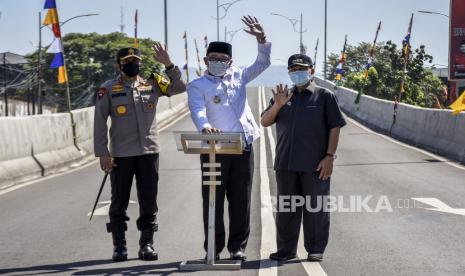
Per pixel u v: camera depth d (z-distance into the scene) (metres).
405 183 14.27
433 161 18.81
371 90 61.88
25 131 17.19
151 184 7.83
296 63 7.49
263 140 24.62
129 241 8.98
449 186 13.83
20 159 16.67
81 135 21.61
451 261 7.57
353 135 28.58
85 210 11.66
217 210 7.56
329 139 7.60
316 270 7.12
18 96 80.69
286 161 7.64
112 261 7.79
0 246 8.80
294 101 7.68
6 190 14.65
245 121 7.54
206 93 7.45
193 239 8.98
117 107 7.70
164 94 7.91
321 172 7.59
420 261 7.58
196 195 13.06
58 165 18.62
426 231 9.33
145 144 7.75
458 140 19.81
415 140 23.98
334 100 7.61
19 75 81.19
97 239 9.12
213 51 7.45
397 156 20.12
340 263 7.50
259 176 15.45
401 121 27.28
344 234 9.13
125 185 7.82
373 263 7.48
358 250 8.17
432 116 22.81
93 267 7.48
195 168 17.72
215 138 6.97
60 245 8.77
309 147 7.59
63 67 21.42
